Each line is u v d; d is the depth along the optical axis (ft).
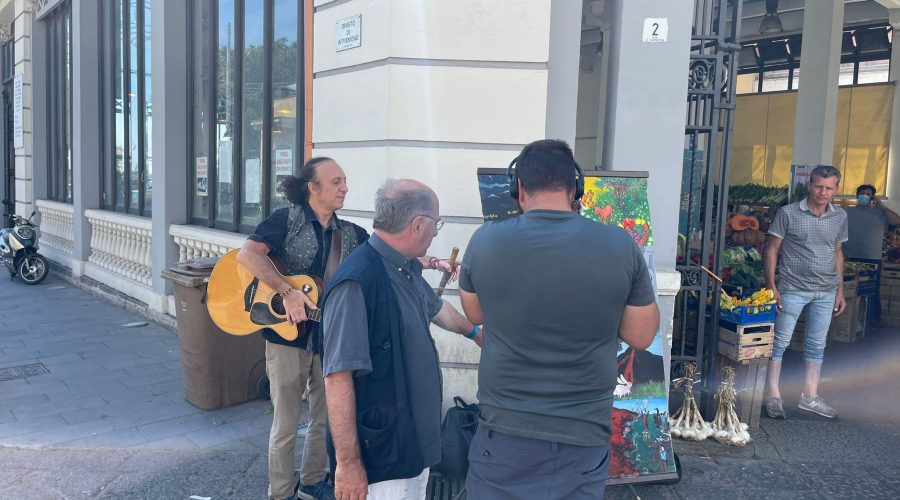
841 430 15.03
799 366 19.69
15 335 23.04
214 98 23.17
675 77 13.98
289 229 10.98
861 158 35.76
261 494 12.02
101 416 15.67
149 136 27.12
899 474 12.87
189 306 15.65
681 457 13.50
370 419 7.29
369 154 14.16
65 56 35.73
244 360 16.34
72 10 32.40
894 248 25.23
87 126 31.78
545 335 6.55
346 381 7.13
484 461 6.93
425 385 7.58
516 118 13.62
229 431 14.82
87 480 12.49
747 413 14.89
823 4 27.43
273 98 20.31
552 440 6.59
